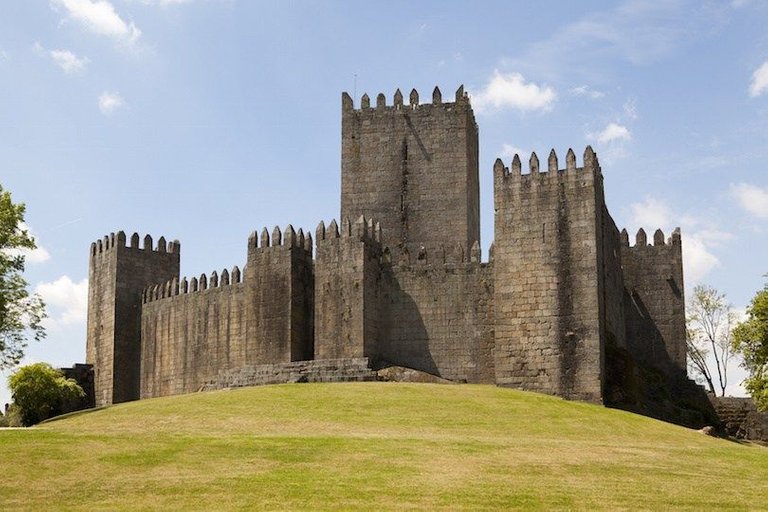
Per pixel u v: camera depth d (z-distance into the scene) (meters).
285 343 75.56
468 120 84.12
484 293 71.69
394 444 42.72
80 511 32.28
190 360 88.56
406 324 73.44
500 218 68.31
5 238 65.12
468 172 83.12
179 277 101.12
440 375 71.94
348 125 85.25
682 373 78.81
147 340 95.12
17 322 66.69
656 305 80.62
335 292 73.25
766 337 64.88
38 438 41.88
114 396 95.38
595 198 66.50
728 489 36.38
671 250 81.00
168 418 53.41
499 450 42.41
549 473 38.00
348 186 84.50
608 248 71.69
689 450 45.81
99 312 99.56
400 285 74.06
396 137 84.19
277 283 76.75
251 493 34.12
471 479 36.41
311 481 35.66
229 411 54.66
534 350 66.00
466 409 55.38
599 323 65.00
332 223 74.25
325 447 41.53
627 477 37.88
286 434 45.81
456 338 71.94
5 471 36.41
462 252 73.06
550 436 49.50
